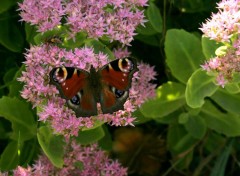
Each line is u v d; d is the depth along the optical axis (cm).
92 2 88
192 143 98
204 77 89
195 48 91
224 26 87
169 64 91
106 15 88
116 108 83
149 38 97
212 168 99
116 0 88
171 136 99
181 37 91
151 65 100
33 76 87
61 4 88
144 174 104
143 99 91
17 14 97
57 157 88
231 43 89
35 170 89
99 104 86
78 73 83
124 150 104
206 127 95
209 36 87
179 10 99
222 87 90
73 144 89
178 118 96
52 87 87
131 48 99
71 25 88
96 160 91
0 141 98
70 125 86
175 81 96
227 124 95
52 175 90
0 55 98
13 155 92
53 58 87
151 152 104
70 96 82
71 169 90
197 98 89
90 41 89
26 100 93
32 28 93
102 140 95
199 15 99
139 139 105
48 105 86
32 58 87
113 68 83
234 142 100
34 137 92
